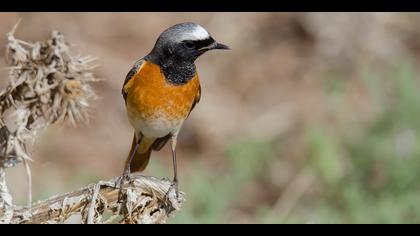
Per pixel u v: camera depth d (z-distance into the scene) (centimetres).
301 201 1297
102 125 1537
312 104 1602
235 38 1808
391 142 1304
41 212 529
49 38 483
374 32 1791
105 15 1792
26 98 484
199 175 1273
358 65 1733
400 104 1348
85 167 1415
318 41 1808
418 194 1205
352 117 1494
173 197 560
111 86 1590
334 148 1336
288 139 1491
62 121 488
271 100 1656
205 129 1556
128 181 554
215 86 1700
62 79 480
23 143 487
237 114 1605
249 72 1748
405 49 1770
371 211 1159
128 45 1731
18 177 1280
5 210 521
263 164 1392
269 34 1845
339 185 1285
